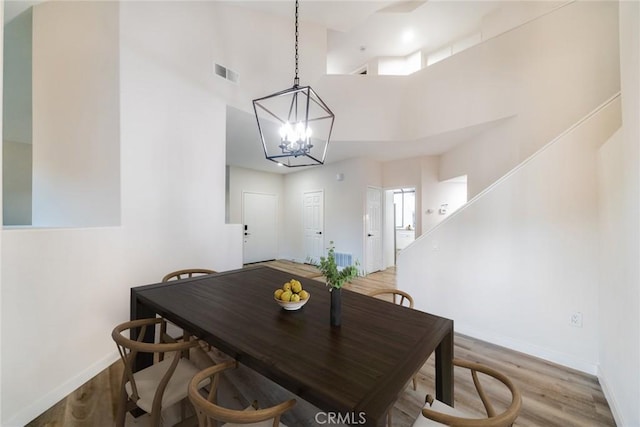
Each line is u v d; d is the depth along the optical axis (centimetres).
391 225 664
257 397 193
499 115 360
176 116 269
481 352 253
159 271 256
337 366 108
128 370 132
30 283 167
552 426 164
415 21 509
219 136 314
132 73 232
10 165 435
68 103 248
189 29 280
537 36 335
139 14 237
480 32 538
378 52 612
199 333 141
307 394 96
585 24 308
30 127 408
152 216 250
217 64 310
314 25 426
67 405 176
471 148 441
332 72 683
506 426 85
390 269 635
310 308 171
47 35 254
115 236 221
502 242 265
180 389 135
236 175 654
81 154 244
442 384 146
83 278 198
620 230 168
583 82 309
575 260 226
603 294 202
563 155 232
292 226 734
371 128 448
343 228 602
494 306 271
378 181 613
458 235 297
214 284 218
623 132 162
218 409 88
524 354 249
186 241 281
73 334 191
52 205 256
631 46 146
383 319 155
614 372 176
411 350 121
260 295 193
